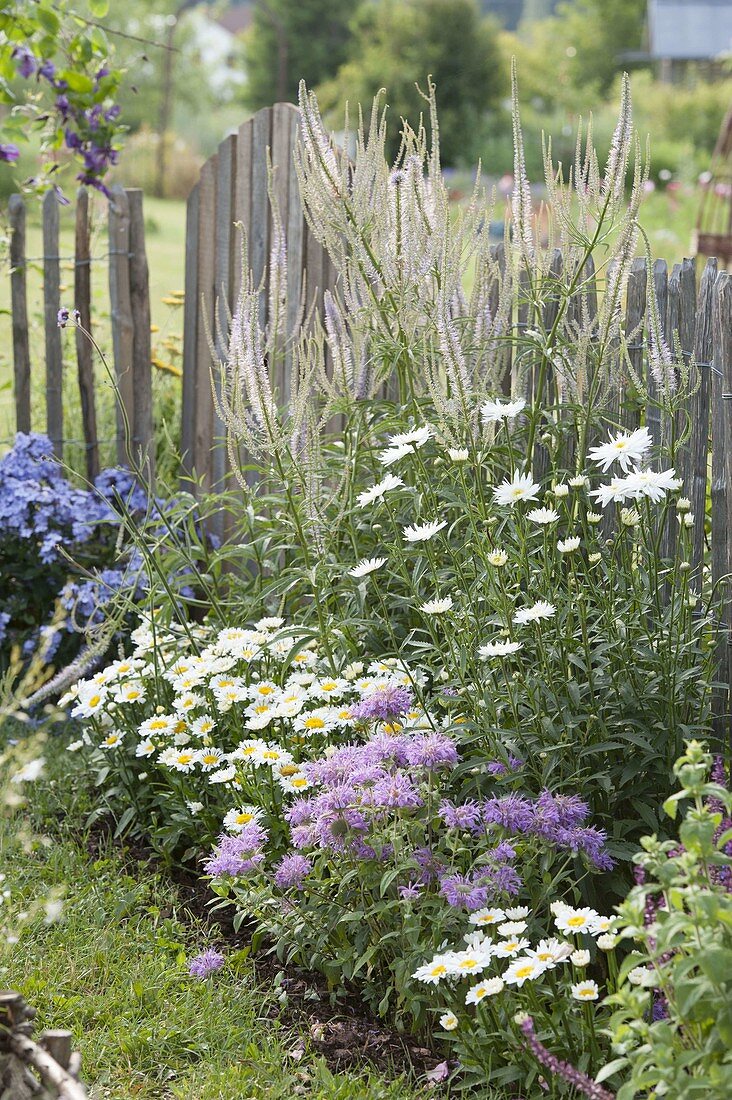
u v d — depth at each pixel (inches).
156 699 151.0
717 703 134.3
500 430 150.7
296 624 149.8
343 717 126.0
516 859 114.7
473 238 153.9
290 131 201.6
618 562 140.1
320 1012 116.4
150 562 160.9
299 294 203.5
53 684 136.3
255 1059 106.7
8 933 106.2
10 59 210.2
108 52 215.5
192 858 143.1
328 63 1262.3
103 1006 112.9
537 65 1201.4
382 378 152.9
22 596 198.5
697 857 80.0
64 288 239.3
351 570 136.1
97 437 230.4
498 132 986.7
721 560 134.8
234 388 146.5
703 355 135.3
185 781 141.8
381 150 148.0
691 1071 83.4
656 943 81.7
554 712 121.2
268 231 206.7
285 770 126.8
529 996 98.8
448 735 120.7
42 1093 81.2
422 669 137.1
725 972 75.5
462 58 1057.5
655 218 706.8
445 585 137.7
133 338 209.0
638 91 1133.1
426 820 114.8
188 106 1258.0
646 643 124.0
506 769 115.9
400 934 109.5
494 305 165.3
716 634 133.7
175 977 118.7
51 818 150.3
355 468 151.9
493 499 140.1
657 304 141.9
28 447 204.7
